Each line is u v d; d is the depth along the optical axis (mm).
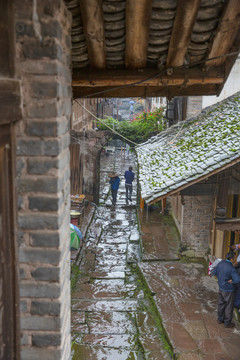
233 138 8266
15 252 2137
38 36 2043
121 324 7598
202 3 2646
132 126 16203
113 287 9305
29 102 2107
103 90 4133
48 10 2023
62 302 2355
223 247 9023
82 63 3477
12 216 2082
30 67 2078
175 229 13312
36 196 2186
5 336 2047
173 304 7949
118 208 16750
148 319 7715
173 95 4195
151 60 3430
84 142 15008
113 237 13031
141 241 12078
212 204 10078
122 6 2602
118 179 16953
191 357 6141
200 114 12438
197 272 9609
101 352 6676
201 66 3453
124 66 3545
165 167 8930
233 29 2896
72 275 9672
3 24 1896
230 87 12320
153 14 2715
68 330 2701
